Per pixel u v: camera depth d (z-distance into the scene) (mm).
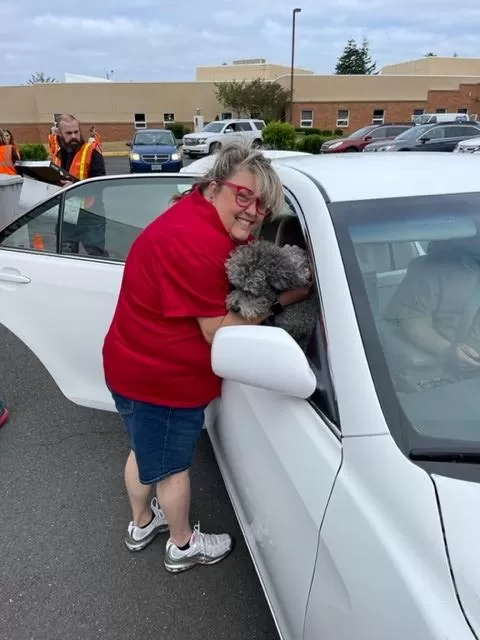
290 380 1307
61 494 2609
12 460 2869
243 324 1519
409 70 48094
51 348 2750
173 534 2068
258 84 35906
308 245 1534
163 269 1529
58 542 2318
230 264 1495
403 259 1482
